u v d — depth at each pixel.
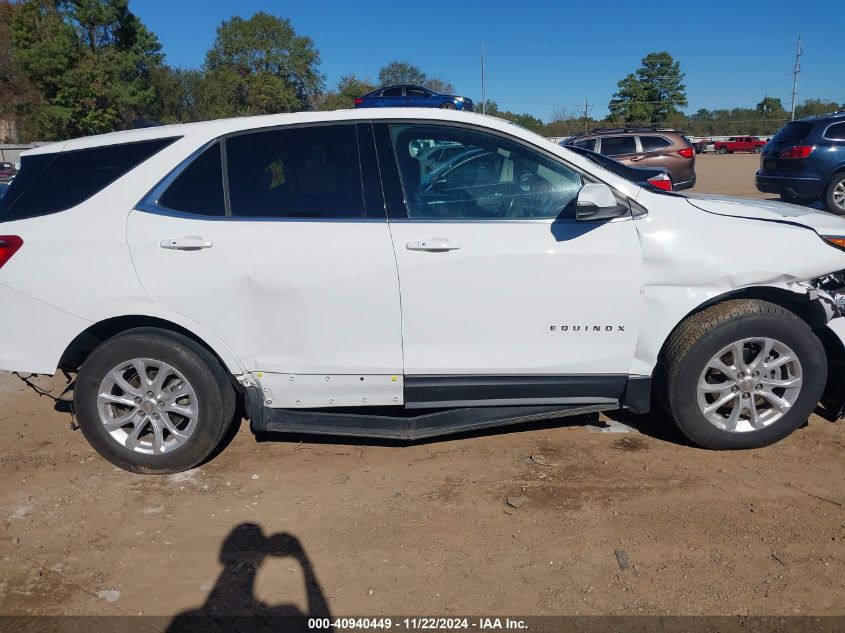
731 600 2.65
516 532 3.12
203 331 3.49
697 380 3.58
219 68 44.69
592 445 3.91
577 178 3.54
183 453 3.66
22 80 44.53
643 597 2.68
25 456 4.01
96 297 3.49
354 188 3.52
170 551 3.08
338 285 3.43
